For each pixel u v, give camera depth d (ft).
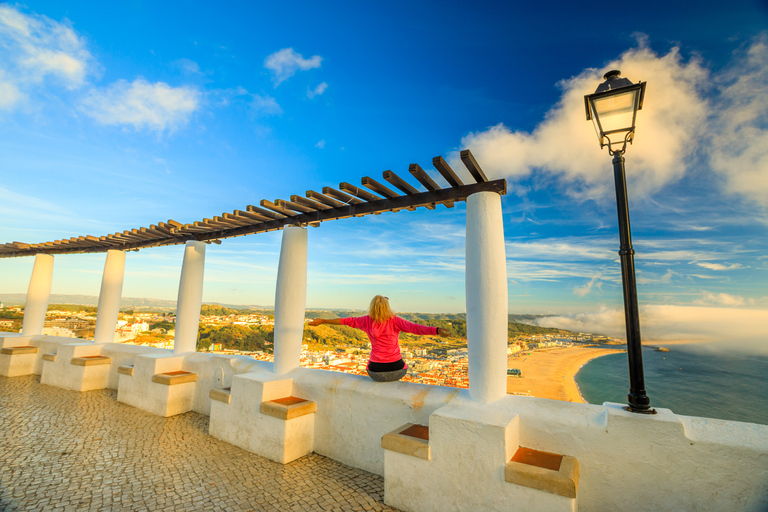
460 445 8.77
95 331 24.39
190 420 16.60
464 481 8.63
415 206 12.84
